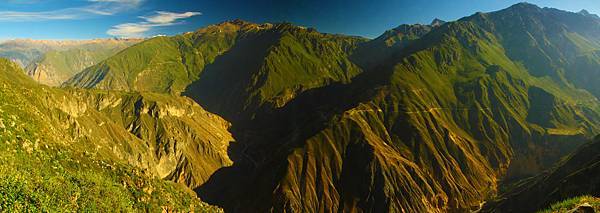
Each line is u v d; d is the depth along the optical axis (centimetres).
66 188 8900
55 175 9875
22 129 11662
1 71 18100
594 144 17625
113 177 12700
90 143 19162
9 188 7381
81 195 9156
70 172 10862
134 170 14738
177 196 14662
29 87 18438
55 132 14238
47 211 7519
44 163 10562
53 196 8175
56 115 18675
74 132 18812
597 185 13600
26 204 7281
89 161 12988
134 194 12050
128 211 10281
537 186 17712
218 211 15962
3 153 9512
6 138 10331
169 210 12800
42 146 11662
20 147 10500
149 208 11894
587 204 3397
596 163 14500
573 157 17925
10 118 11744
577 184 14312
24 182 7881
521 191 18600
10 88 15462
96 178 11194
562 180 15550
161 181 15675
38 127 13100
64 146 13062
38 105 17188
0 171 7994
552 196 15012
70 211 8212
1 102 12688
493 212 18825
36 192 7825
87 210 8762
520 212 17088
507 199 18812
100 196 9788
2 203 6938
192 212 14175
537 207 15775
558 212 3559
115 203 10019
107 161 14475
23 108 13688
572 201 3634
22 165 9419
